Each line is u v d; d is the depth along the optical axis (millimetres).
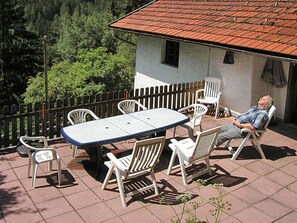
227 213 5520
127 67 20422
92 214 5461
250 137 7391
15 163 7102
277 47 7914
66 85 16969
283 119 9695
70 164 7090
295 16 9273
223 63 10477
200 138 6062
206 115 10523
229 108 10531
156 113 7969
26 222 5246
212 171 6844
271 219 5387
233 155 7336
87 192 6082
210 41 9477
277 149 7980
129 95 9586
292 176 6738
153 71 13625
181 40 10516
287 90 9477
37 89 17781
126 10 28609
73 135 6543
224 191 6145
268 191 6191
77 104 8648
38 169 6844
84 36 29172
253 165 7145
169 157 7492
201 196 5988
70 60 29109
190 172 6840
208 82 10766
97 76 17797
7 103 31078
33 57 32906
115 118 7590
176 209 5613
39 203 5734
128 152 7707
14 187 6203
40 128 8328
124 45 26859
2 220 5285
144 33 12266
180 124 7457
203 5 12961
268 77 9695
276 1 10625
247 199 5922
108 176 6121
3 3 31812
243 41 8805
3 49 31422
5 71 31703
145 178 6586
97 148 6508
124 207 5652
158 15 13594
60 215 5426
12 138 7945
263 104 7352
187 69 11945
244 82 9891
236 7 11469
